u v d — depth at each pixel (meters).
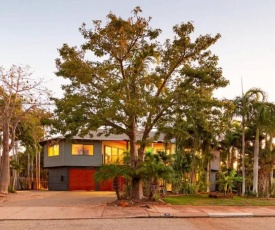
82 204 18.84
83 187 37.78
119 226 12.24
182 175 28.81
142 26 18.61
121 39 18.94
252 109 26.55
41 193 29.28
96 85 19.39
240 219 14.19
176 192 28.17
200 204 19.19
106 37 19.05
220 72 18.94
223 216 14.69
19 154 48.38
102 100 18.48
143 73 19.55
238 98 26.78
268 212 15.89
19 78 26.47
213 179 38.66
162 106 19.14
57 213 14.77
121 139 36.81
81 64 19.09
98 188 37.84
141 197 19.28
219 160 40.12
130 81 18.69
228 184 27.48
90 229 11.68
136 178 19.06
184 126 22.23
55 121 19.22
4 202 19.94
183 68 18.70
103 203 19.31
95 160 37.72
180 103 19.11
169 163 27.47
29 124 30.62
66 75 19.48
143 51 19.22
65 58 19.50
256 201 21.50
